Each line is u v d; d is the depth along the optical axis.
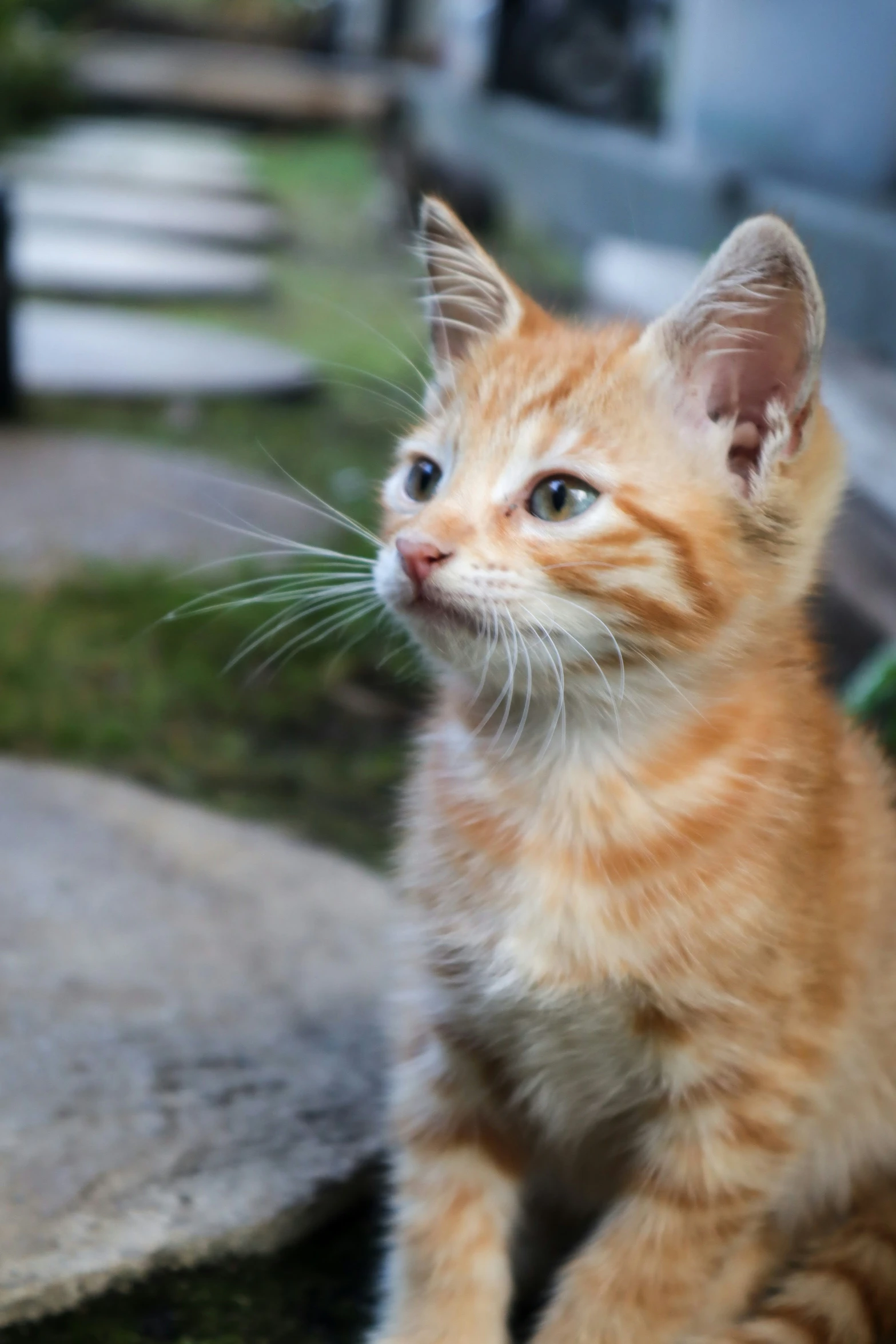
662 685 0.46
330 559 0.89
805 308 0.45
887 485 0.75
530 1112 0.48
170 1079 0.52
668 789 0.46
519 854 0.46
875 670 0.64
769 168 1.46
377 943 0.59
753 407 0.46
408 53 3.21
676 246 1.51
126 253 1.75
